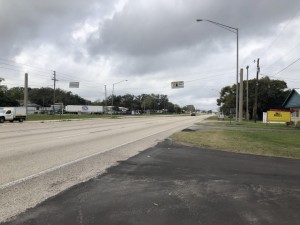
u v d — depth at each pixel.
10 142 18.47
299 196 7.84
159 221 5.97
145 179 9.41
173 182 9.09
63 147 16.39
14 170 10.20
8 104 124.88
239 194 7.92
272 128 40.41
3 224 5.71
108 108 157.38
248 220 6.12
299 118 52.06
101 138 22.38
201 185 8.78
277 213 6.56
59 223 5.79
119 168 11.05
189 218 6.16
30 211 6.39
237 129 36.69
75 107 141.88
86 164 11.65
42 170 10.28
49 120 61.31
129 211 6.51
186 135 25.91
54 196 7.45
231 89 93.75
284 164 12.56
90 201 7.13
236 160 13.36
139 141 20.94
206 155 14.73
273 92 84.69
